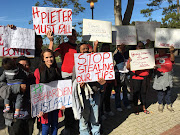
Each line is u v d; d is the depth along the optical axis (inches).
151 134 131.1
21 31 107.0
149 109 182.7
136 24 179.6
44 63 97.3
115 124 150.6
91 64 108.4
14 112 89.4
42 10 111.7
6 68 84.7
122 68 172.1
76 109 104.8
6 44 103.0
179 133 130.3
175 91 251.8
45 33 114.3
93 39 143.3
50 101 99.3
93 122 116.6
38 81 95.3
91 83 110.9
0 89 86.1
